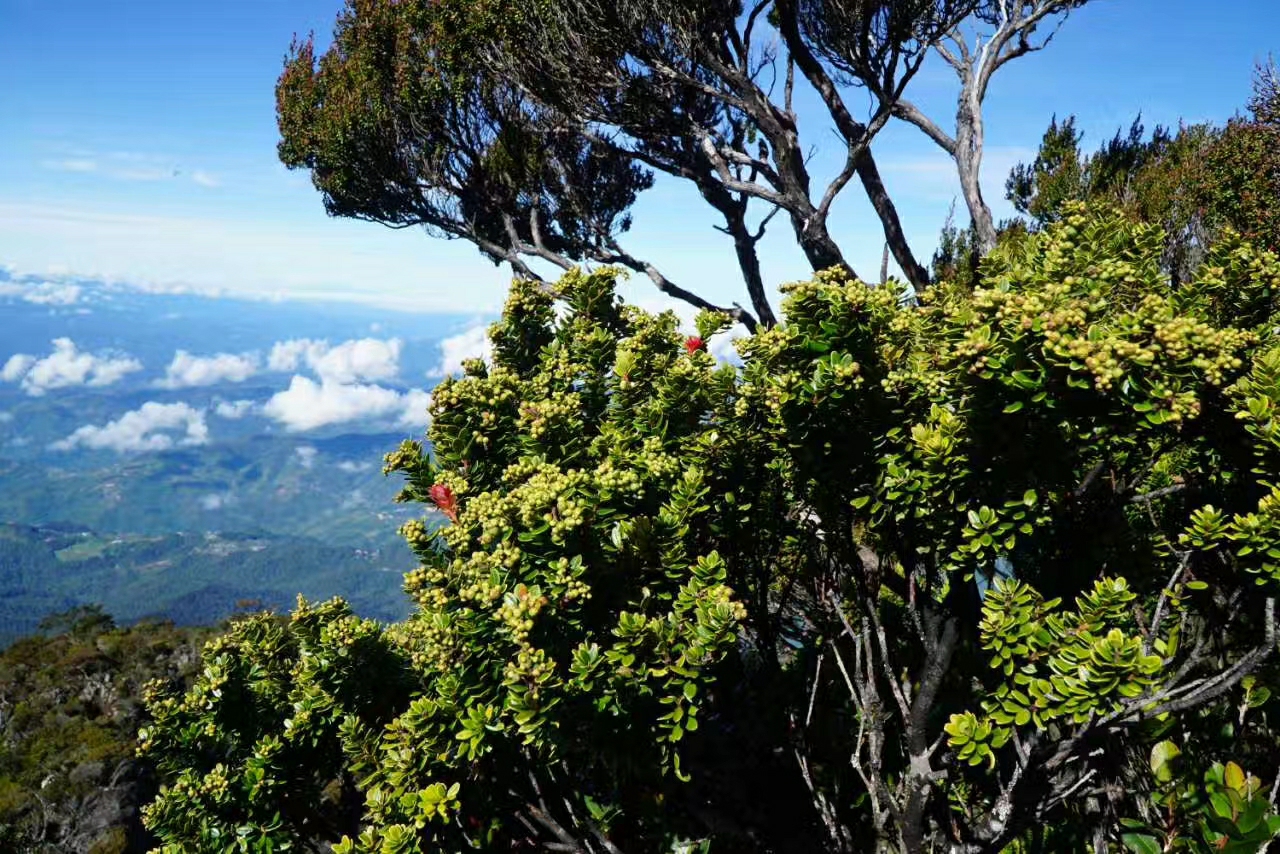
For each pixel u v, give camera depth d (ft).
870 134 25.80
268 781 15.11
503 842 12.86
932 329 12.08
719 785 14.05
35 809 71.00
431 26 36.50
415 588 11.35
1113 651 8.02
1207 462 10.82
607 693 10.11
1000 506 9.67
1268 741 11.66
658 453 12.23
